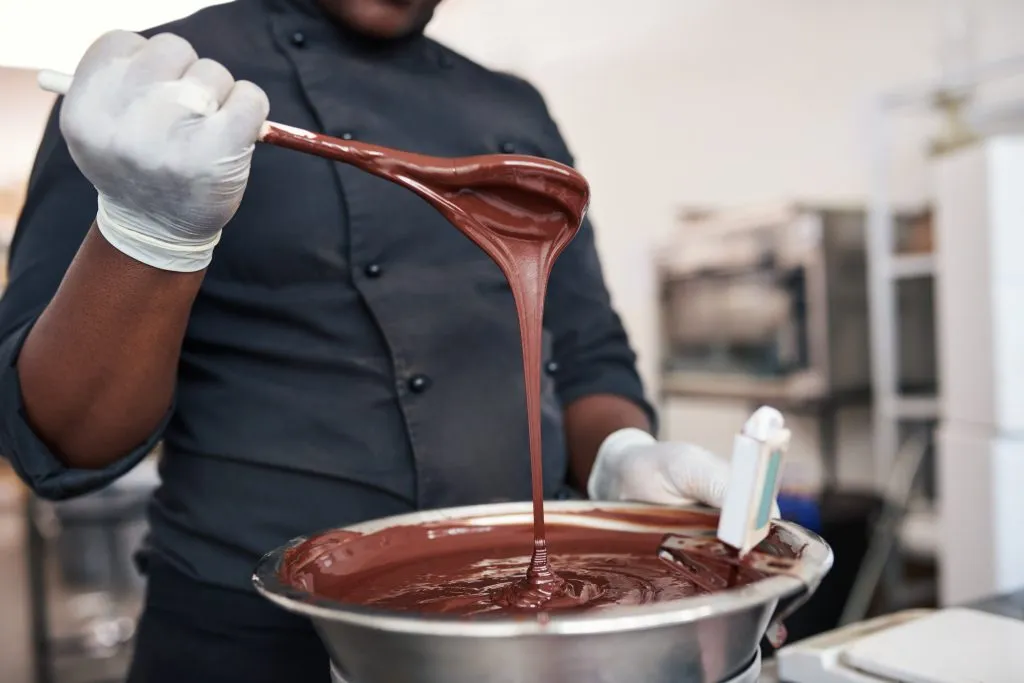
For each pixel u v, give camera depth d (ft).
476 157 2.39
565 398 4.06
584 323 4.10
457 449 3.22
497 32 16.57
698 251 12.65
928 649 2.72
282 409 3.09
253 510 3.06
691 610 1.66
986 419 7.57
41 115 6.64
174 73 2.12
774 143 13.99
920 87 9.98
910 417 10.57
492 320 3.39
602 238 16.96
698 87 14.96
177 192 2.14
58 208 2.98
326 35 3.40
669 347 13.29
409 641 1.69
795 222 11.18
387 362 3.19
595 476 3.45
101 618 9.69
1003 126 10.27
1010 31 11.09
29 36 3.84
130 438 2.72
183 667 3.10
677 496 2.96
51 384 2.51
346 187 3.18
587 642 1.67
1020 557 7.41
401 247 3.28
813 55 13.33
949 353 7.99
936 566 10.71
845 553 8.70
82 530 9.89
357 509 3.11
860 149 12.85
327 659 3.05
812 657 2.81
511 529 2.78
